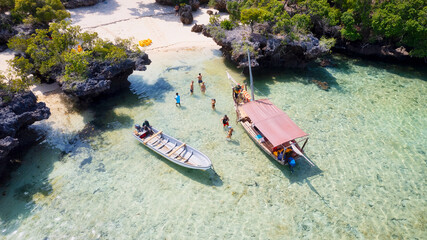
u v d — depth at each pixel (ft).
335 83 108.88
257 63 101.19
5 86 74.95
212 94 100.07
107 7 158.61
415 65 122.52
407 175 71.82
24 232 58.29
